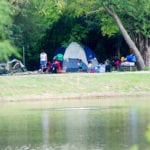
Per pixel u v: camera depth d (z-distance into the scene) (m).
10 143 39.81
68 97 71.50
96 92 72.50
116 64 105.12
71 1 97.88
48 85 73.69
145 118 50.00
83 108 60.00
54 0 97.00
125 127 45.25
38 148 37.66
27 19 107.12
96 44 113.44
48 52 115.81
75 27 112.62
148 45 99.88
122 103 64.06
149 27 96.56
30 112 57.56
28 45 113.06
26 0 95.62
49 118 52.25
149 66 98.44
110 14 93.75
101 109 58.44
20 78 75.38
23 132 44.44
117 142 38.88
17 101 70.19
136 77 76.56
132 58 101.88
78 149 36.84
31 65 116.56
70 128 45.84
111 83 74.75
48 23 113.38
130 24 98.50
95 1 95.12
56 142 39.75
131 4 93.88
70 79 75.25
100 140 39.94
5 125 48.44
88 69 103.50
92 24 111.12
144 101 65.50
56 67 99.94
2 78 75.38
